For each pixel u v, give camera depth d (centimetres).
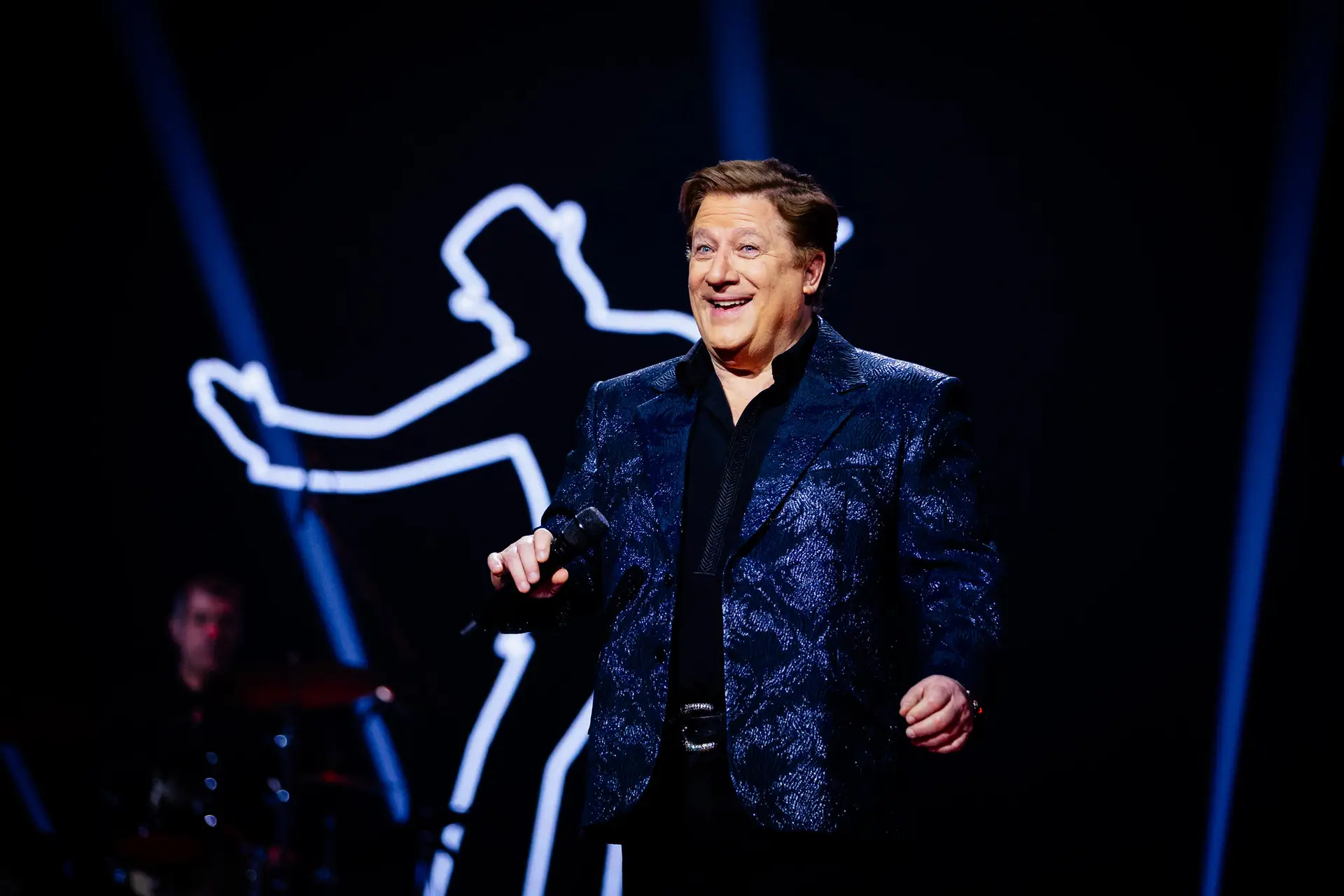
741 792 386
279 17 1441
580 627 1336
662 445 442
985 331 1273
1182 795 1191
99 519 1412
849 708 395
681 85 1371
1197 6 1264
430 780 1324
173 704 1263
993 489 1253
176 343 1427
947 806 1233
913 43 1323
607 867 1280
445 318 1393
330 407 1401
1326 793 1160
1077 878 1199
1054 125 1287
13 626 1395
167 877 1185
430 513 1374
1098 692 1220
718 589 413
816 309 473
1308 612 1183
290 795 1244
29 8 1423
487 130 1403
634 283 1360
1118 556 1229
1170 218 1253
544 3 1403
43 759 1367
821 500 410
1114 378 1247
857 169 1315
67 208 1445
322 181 1425
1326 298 1206
